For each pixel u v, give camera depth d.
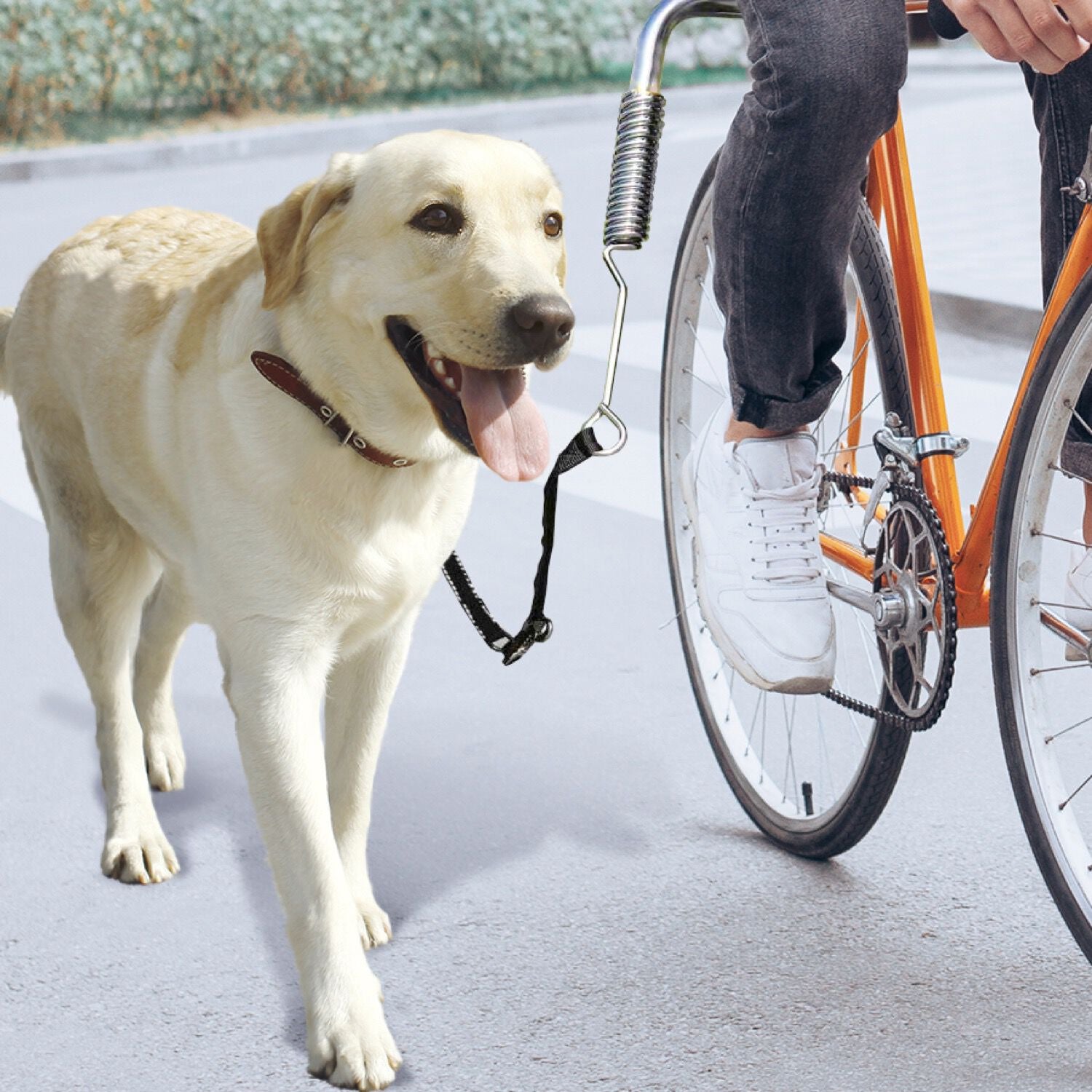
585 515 4.91
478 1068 2.29
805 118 2.27
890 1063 2.27
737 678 3.65
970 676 3.63
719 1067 2.27
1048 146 2.59
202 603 2.54
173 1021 2.43
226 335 2.43
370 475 2.37
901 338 2.63
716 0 2.41
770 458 2.67
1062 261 2.51
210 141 13.30
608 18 17.48
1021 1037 2.32
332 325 2.33
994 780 3.14
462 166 2.30
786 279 2.44
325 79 15.69
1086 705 3.36
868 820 2.71
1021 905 2.69
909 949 2.57
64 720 3.60
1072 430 2.53
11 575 4.58
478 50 16.61
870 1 2.24
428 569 2.52
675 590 3.25
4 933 2.69
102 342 2.76
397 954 2.60
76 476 2.89
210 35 14.99
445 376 2.33
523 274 2.26
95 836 3.05
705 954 2.58
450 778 3.25
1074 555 2.60
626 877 2.84
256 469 2.33
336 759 2.69
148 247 2.87
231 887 2.85
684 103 15.66
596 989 2.48
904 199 2.61
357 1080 2.24
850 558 2.77
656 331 7.05
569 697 3.63
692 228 3.12
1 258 8.89
